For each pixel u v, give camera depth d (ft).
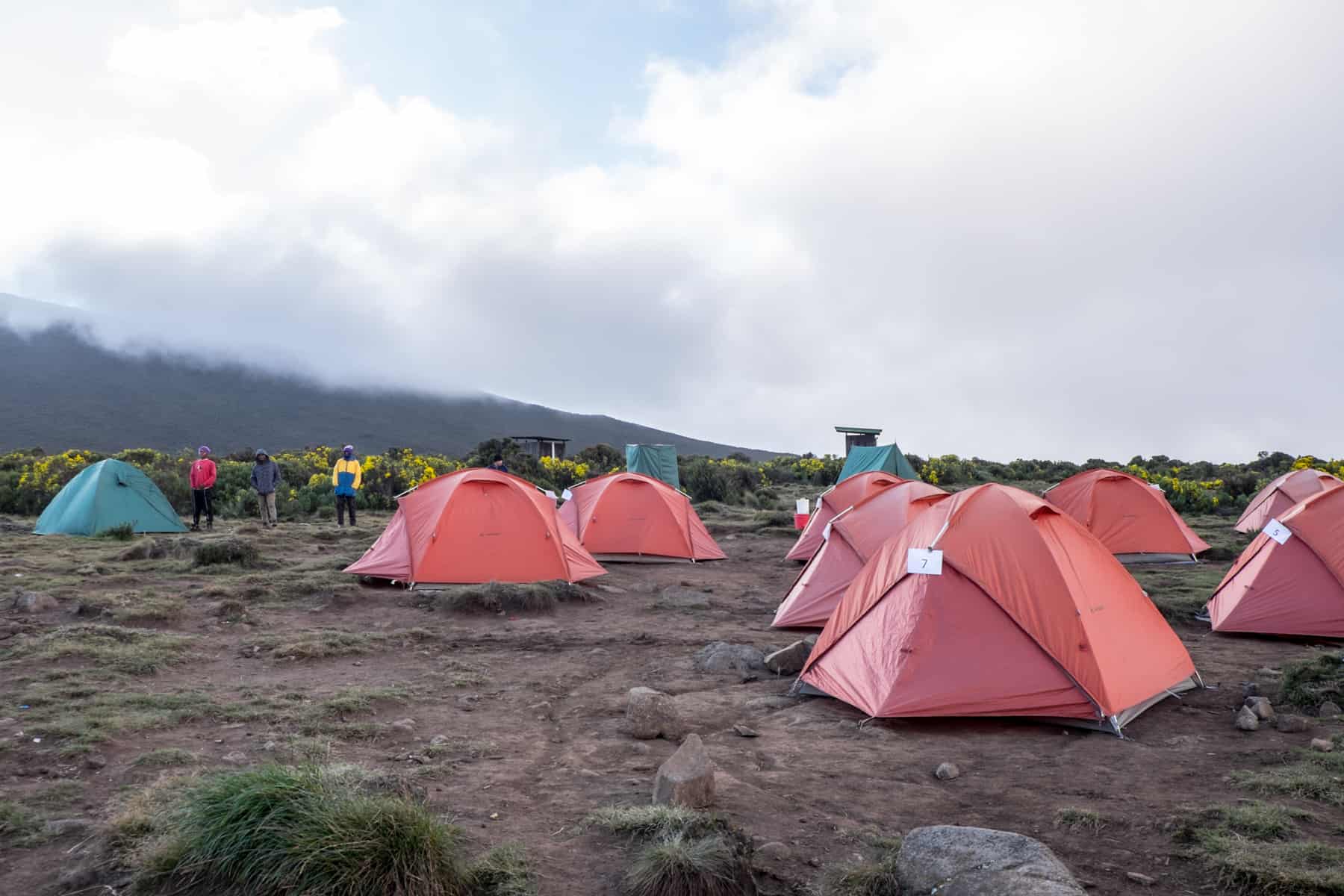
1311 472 64.18
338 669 26.55
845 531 35.27
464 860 12.30
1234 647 31.17
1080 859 13.62
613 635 32.65
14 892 11.55
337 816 11.73
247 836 11.70
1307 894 11.96
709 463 144.66
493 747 18.90
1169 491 91.50
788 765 18.26
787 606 34.99
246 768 16.47
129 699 21.21
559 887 11.93
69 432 561.43
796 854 13.44
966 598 22.66
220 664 26.48
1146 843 14.21
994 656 21.95
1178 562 54.70
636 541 55.57
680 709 22.80
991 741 20.30
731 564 55.72
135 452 118.42
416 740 19.52
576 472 123.03
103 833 12.98
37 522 66.28
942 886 11.47
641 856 12.50
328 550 55.47
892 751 19.27
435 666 27.32
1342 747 19.13
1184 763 18.60
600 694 24.27
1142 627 24.23
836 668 23.94
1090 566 24.08
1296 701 23.00
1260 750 19.42
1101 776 17.74
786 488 131.03
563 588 39.81
